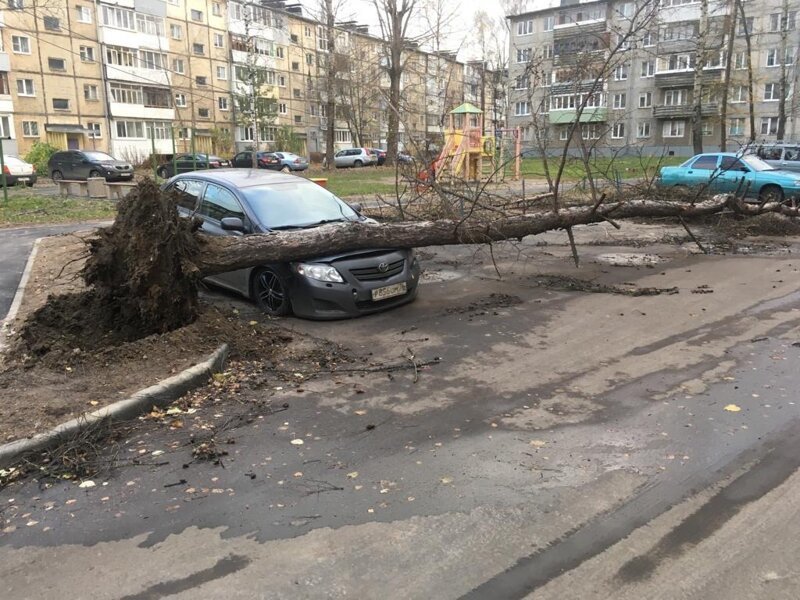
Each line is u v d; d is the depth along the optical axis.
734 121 52.50
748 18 48.25
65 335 5.95
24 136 46.19
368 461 3.87
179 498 3.49
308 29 68.75
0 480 3.73
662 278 9.14
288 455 3.97
